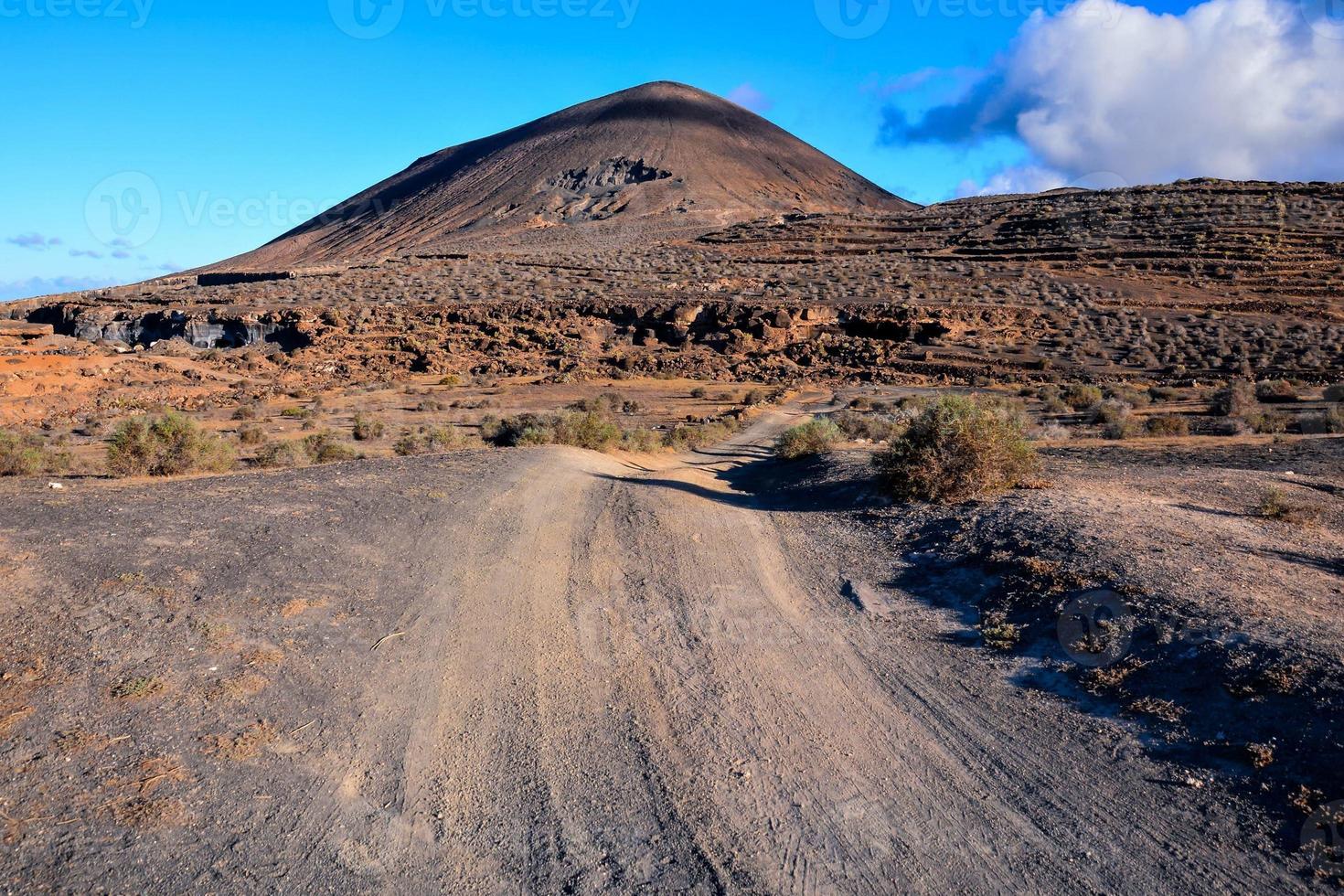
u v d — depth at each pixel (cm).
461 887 409
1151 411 4069
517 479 1611
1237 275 9762
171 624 683
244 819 452
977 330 8125
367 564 934
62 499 1103
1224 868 407
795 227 14812
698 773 521
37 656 602
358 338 8725
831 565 1033
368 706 601
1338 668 533
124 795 455
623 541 1177
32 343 7294
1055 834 447
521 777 514
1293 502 1176
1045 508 1086
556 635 773
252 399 5934
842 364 7919
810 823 464
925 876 415
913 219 15150
